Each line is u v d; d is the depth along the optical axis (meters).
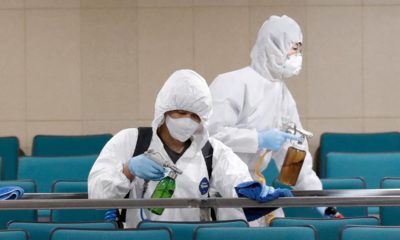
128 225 6.80
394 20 12.98
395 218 8.30
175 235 6.28
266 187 6.04
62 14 12.93
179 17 12.92
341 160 11.05
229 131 8.00
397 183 8.57
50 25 12.92
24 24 12.93
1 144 12.25
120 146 6.40
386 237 6.07
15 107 12.95
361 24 12.97
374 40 12.99
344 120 13.00
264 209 6.30
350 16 12.97
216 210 6.85
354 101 12.99
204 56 12.91
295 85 12.98
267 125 8.36
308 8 12.94
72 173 10.87
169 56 12.92
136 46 12.93
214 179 6.48
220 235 6.02
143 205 5.89
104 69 12.94
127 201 5.88
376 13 12.97
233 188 6.37
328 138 12.32
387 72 13.00
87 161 10.93
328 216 7.66
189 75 6.32
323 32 12.97
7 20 12.94
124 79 12.95
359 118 13.00
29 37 12.93
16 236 6.10
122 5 12.93
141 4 12.92
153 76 12.94
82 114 12.96
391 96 13.00
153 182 6.43
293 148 7.81
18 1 12.95
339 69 12.97
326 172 11.04
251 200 5.97
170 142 6.44
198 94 6.20
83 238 6.02
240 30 12.91
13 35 12.93
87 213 8.70
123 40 12.92
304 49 12.98
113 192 6.19
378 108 13.00
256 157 8.19
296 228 6.07
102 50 12.94
